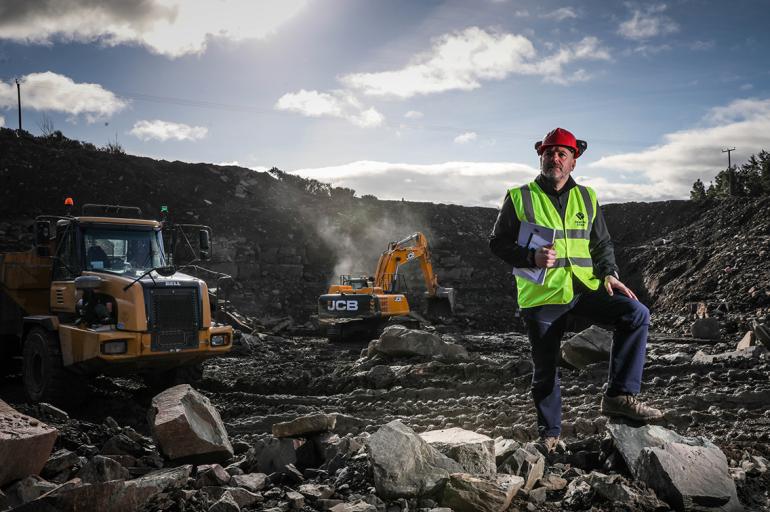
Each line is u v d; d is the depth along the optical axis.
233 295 25.34
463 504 3.14
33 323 8.05
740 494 3.38
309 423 4.21
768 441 4.62
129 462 4.00
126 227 8.27
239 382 9.22
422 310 29.16
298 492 3.43
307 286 27.25
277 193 33.53
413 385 8.33
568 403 6.81
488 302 30.06
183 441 3.96
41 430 3.63
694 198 40.28
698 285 23.34
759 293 20.09
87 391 7.82
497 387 7.94
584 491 3.38
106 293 7.58
